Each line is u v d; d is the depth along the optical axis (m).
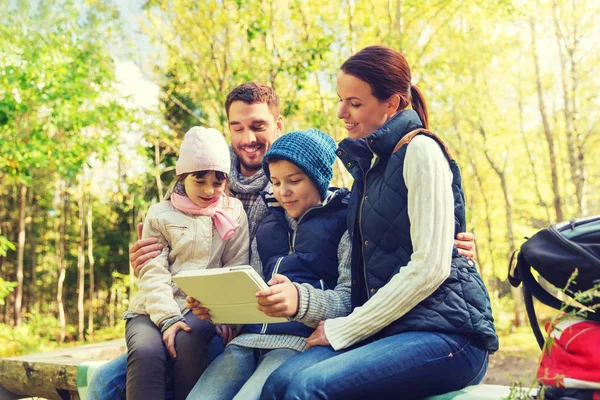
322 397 1.69
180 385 2.16
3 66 9.73
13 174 10.97
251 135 2.73
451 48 12.98
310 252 2.17
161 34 12.56
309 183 2.22
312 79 11.55
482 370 1.91
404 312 1.81
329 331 1.89
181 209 2.38
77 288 26.95
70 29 11.25
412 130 1.98
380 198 1.93
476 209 19.09
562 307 1.52
